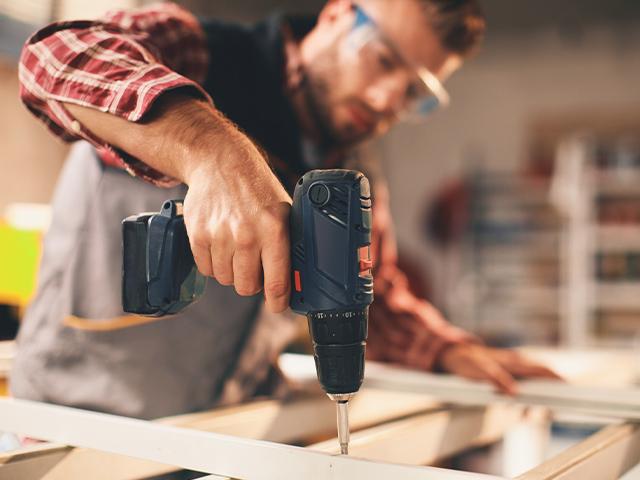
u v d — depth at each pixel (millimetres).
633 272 4930
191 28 1142
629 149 5043
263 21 1318
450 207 6320
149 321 1229
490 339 5426
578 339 4988
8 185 2334
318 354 715
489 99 6375
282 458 677
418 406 1376
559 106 6184
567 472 688
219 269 689
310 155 1411
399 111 1438
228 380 1319
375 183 1589
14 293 1628
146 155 757
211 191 686
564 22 5797
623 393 1237
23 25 2156
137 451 775
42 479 800
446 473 612
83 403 1183
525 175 6199
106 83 771
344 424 728
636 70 5949
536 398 1262
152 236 723
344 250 674
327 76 1346
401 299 1576
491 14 5645
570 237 5141
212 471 719
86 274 1219
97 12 2363
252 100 1271
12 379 1231
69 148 2521
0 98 2289
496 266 5598
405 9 1341
